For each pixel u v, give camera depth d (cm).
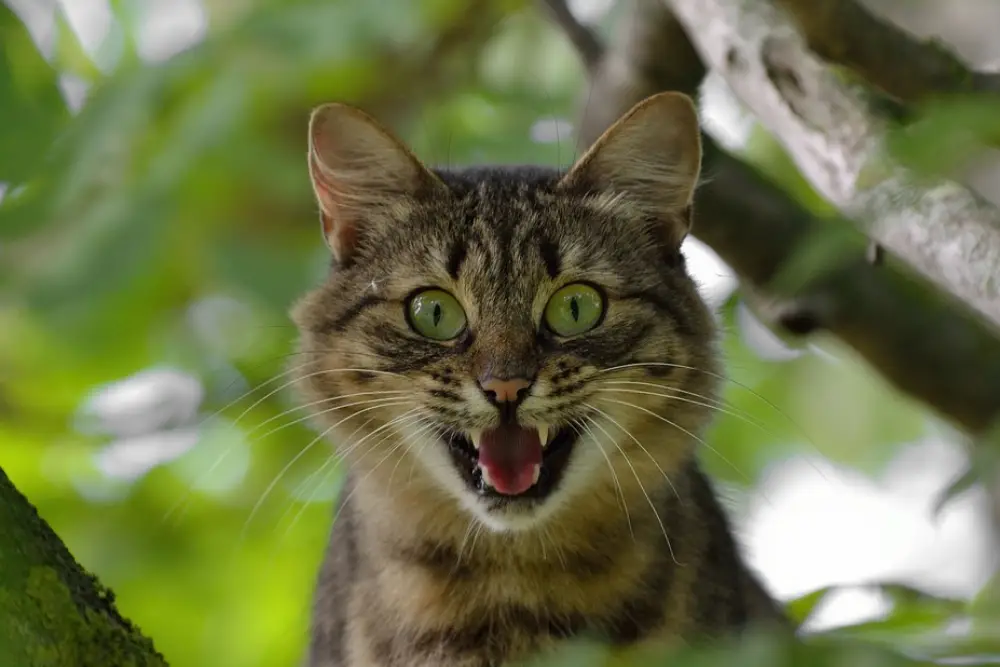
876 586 518
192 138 712
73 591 403
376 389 606
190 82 735
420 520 603
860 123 482
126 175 716
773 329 741
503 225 613
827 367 945
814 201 836
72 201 691
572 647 432
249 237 757
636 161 634
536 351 590
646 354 604
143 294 741
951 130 362
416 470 602
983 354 720
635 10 695
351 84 809
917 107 491
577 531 588
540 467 590
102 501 808
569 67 893
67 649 390
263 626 818
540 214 619
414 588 593
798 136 504
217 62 732
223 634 813
